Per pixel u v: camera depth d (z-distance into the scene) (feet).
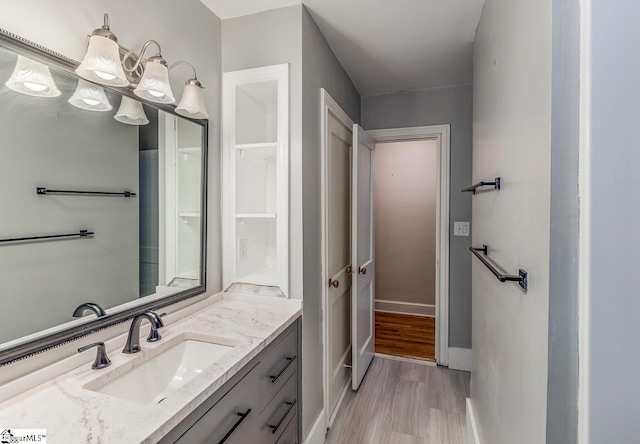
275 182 6.45
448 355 8.98
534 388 2.81
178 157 4.72
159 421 2.46
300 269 5.26
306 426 5.46
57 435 2.31
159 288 4.43
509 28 3.70
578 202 2.11
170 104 4.54
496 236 4.24
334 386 6.98
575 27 2.14
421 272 13.29
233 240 5.60
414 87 8.88
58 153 3.22
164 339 3.99
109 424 2.43
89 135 3.51
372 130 9.43
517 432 3.31
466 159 8.70
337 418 6.78
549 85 2.43
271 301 5.36
